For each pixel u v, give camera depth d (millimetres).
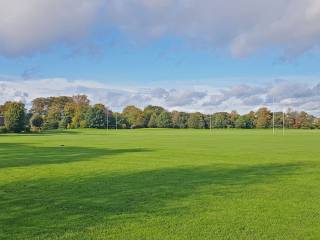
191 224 13562
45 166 31391
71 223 13625
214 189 20203
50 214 14852
